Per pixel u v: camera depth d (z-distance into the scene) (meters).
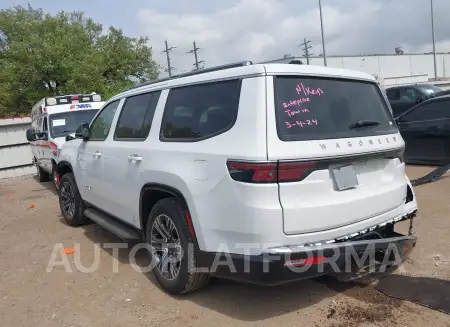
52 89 32.28
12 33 39.72
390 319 3.33
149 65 40.56
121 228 4.79
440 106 9.14
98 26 42.56
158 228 3.97
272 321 3.40
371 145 3.49
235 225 3.11
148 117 4.29
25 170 13.28
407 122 9.65
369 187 3.53
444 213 5.85
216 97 3.49
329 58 50.94
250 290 3.94
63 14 38.19
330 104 3.46
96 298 4.00
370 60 55.16
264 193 2.98
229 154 3.15
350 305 3.58
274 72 3.22
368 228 3.48
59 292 4.18
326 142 3.21
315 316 3.44
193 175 3.44
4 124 12.80
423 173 8.70
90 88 30.77
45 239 5.93
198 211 3.38
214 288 4.02
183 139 3.70
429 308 3.44
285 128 3.11
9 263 5.07
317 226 3.11
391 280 3.97
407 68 59.56
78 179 5.97
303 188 3.07
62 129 9.52
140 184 4.17
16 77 31.55
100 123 5.41
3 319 3.72
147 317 3.59
